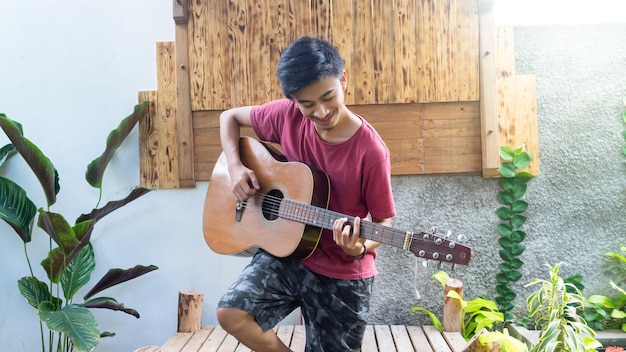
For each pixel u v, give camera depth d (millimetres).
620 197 3410
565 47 3422
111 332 3568
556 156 3424
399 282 3471
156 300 3566
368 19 3395
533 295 2807
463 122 3396
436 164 3398
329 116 1959
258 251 2361
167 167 3506
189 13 3461
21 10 3602
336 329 2225
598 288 3420
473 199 3436
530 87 3371
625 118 3385
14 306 3631
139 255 3564
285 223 2248
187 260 3549
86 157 3590
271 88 3438
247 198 2395
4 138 3646
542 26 3416
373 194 2143
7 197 3387
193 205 3541
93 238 3566
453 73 3373
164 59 3500
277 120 2393
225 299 2123
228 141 2484
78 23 3580
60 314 2975
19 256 3627
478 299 3287
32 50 3602
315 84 1885
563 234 3422
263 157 2412
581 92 3420
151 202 3553
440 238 1994
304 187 2236
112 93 3572
